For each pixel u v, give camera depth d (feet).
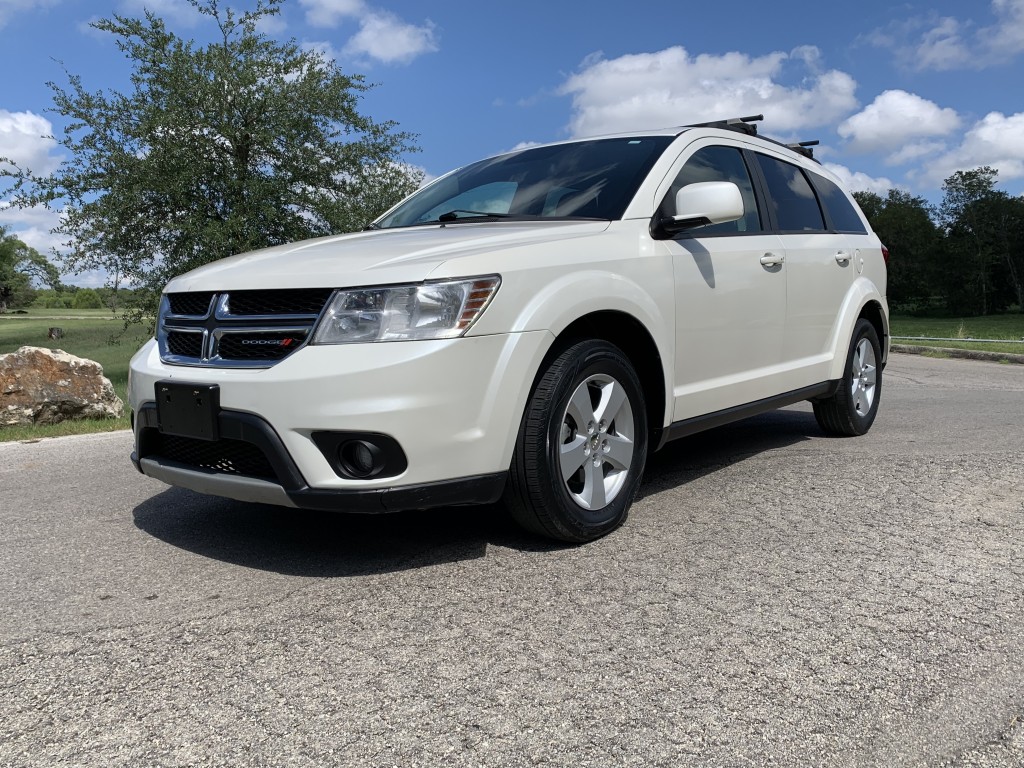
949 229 284.61
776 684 6.93
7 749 6.19
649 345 11.47
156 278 42.47
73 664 7.58
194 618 8.55
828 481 13.80
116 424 23.04
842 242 17.02
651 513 12.09
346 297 9.00
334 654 7.64
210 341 9.78
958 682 6.94
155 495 14.07
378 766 5.86
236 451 9.62
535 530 10.39
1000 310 286.66
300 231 43.65
